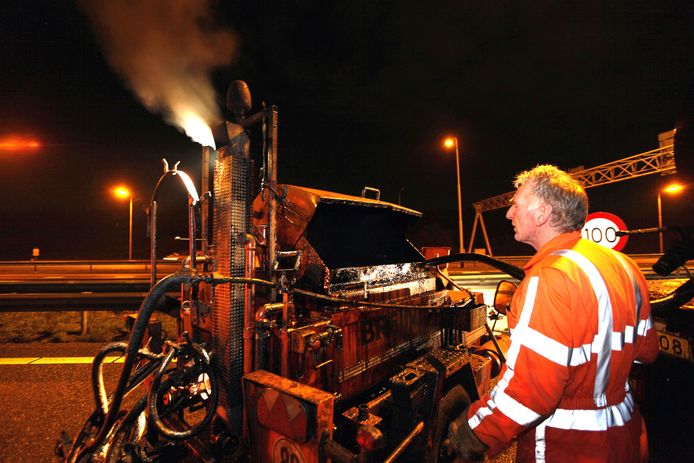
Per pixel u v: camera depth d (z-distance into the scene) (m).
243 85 2.58
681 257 2.79
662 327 3.03
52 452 2.84
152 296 1.94
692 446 2.93
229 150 2.37
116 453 2.04
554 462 1.37
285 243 2.66
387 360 2.83
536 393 1.26
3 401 3.63
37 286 6.42
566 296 1.30
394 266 3.01
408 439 1.85
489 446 1.37
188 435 2.08
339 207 3.07
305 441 1.74
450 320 3.47
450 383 2.55
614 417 1.36
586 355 1.31
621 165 19.59
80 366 4.57
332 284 2.43
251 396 2.02
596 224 3.44
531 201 1.60
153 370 2.48
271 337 2.25
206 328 2.59
